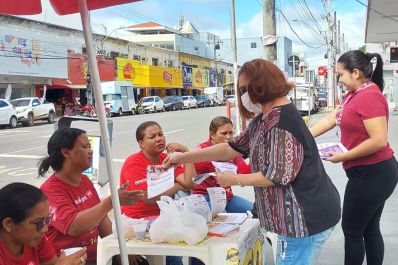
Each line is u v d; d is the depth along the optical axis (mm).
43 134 19609
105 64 39938
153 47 52156
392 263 4301
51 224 2863
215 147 2965
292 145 2318
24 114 25047
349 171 3381
